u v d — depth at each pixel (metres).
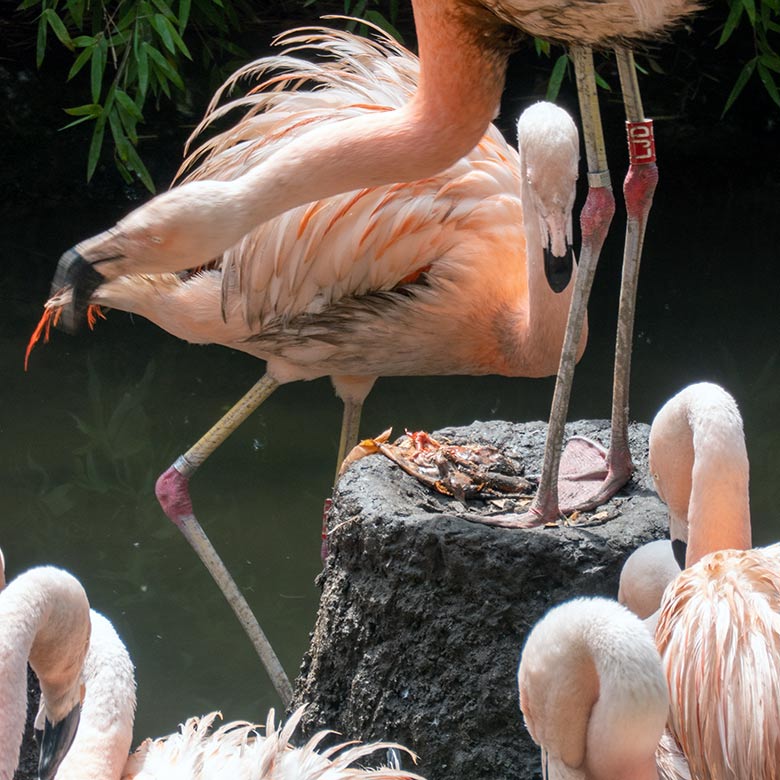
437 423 11.84
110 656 5.84
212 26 17.12
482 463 8.12
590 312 13.56
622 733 4.35
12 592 5.27
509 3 6.73
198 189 7.40
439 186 8.50
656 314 13.46
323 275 8.50
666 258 14.60
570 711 4.52
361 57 9.03
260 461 11.23
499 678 6.97
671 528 6.36
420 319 8.60
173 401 12.17
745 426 11.62
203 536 8.97
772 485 10.98
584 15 6.63
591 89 7.05
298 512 10.46
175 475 9.03
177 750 5.60
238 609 8.76
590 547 6.92
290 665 8.86
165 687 8.51
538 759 6.97
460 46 7.17
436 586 7.11
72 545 10.00
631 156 7.34
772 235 15.11
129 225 7.35
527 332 8.52
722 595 5.21
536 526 7.18
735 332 13.08
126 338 13.39
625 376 7.62
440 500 7.78
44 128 16.59
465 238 8.52
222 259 8.70
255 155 8.48
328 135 7.48
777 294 13.81
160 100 16.89
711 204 15.80
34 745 7.08
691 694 5.20
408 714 7.18
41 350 12.89
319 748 7.68
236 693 8.50
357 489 7.52
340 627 7.52
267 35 17.28
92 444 11.38
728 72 17.56
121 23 13.52
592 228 7.11
